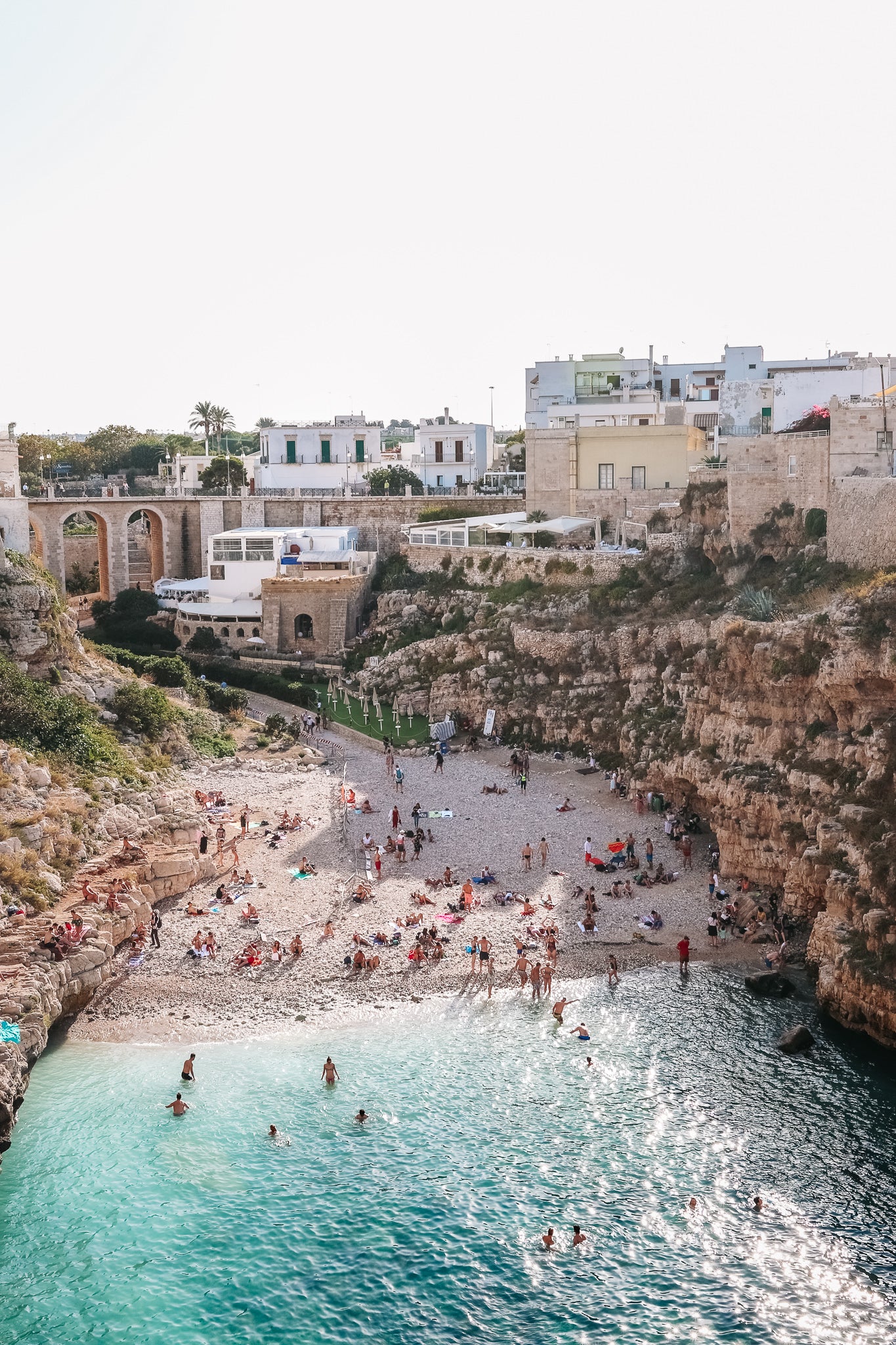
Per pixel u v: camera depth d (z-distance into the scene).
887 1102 41.41
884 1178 37.66
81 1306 32.88
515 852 64.12
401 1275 33.97
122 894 53.66
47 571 85.44
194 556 129.25
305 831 67.56
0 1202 37.12
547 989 49.78
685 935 54.22
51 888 52.22
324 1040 46.59
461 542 108.31
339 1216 36.44
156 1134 40.62
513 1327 32.00
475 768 79.75
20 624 72.38
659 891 58.81
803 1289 33.19
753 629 62.62
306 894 58.75
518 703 85.56
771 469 78.06
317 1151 39.62
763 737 60.06
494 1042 46.22
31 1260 34.69
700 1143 39.59
